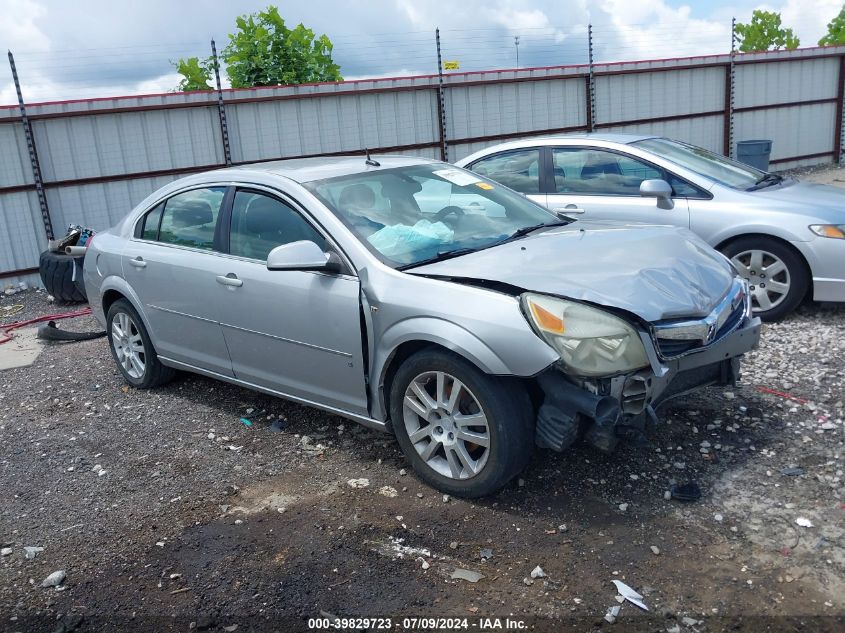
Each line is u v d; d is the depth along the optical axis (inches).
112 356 256.5
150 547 142.6
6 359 282.7
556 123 648.4
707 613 114.9
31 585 133.0
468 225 178.1
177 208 207.8
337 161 198.2
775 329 247.8
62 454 187.9
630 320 136.6
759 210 253.9
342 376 164.9
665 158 277.9
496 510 146.9
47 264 378.9
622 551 131.5
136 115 487.8
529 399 143.6
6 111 446.6
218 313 188.7
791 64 749.9
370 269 157.6
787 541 131.0
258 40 698.2
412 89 577.6
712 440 168.2
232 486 164.9
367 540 140.2
